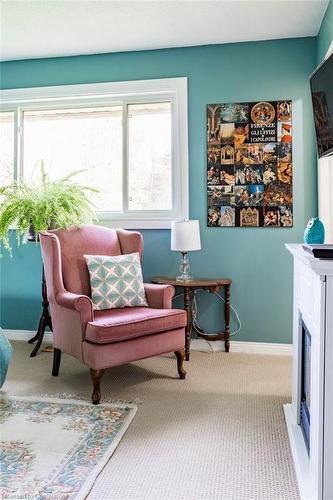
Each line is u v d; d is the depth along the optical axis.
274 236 3.46
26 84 3.84
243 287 3.53
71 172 3.92
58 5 2.87
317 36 3.31
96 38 3.39
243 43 3.47
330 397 1.52
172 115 3.65
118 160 3.85
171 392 2.66
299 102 3.39
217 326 3.59
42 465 1.84
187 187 3.58
